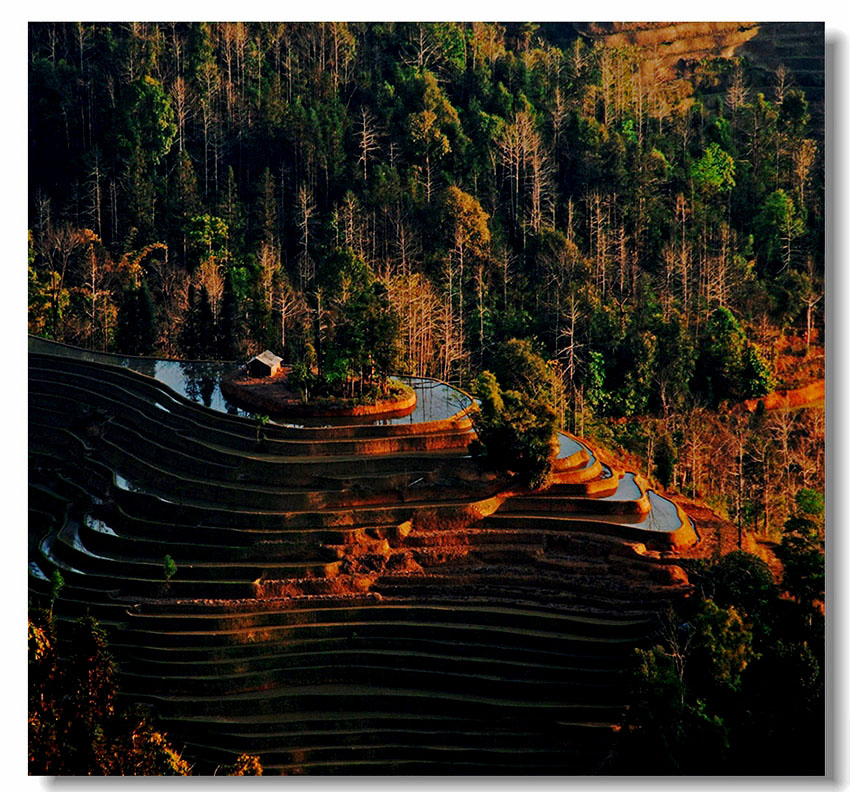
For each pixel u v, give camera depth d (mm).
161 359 172000
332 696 117938
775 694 111125
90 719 105500
